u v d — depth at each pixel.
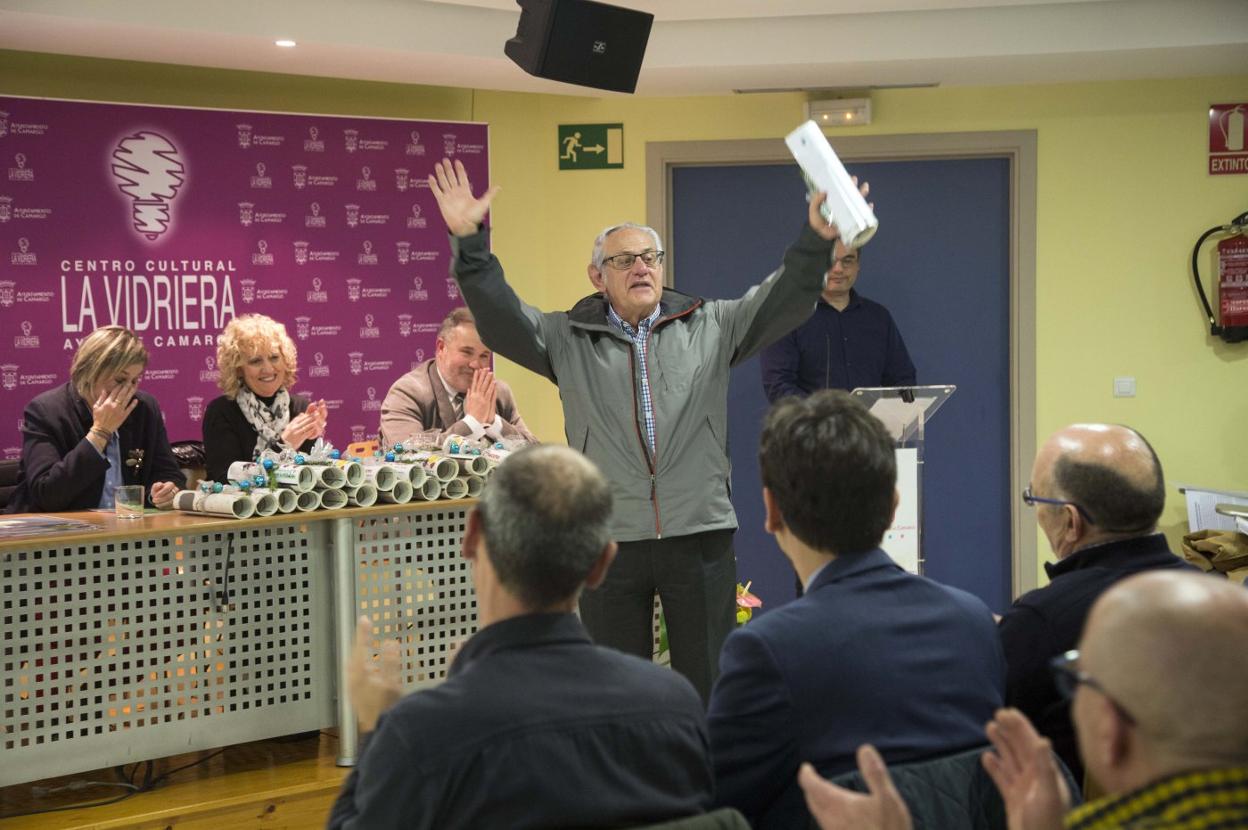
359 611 3.43
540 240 6.11
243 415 4.53
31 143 5.07
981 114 5.94
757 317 3.20
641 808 1.46
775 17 5.32
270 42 4.92
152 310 5.30
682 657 3.21
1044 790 1.23
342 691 3.38
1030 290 5.96
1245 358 5.91
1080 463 2.04
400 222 5.73
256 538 3.33
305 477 3.31
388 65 5.31
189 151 5.35
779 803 1.62
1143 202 5.91
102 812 3.07
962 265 6.07
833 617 1.64
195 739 3.25
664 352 3.22
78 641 3.09
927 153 5.97
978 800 1.60
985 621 1.74
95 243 5.19
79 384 4.09
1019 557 6.00
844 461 1.69
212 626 3.27
